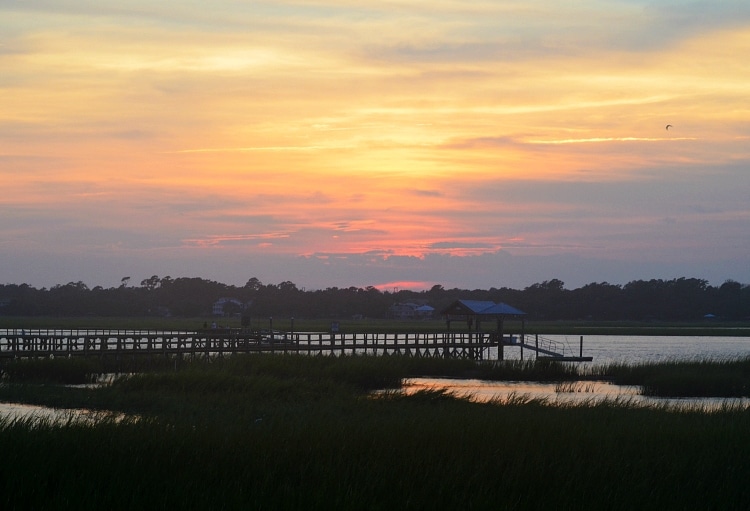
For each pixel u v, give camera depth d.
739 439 22.39
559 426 23.16
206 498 15.20
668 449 21.03
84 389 35.34
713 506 17.05
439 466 17.97
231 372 43.16
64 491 15.26
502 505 16.02
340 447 19.31
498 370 52.25
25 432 18.73
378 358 50.62
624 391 45.53
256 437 19.94
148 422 21.64
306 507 15.12
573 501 16.61
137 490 15.44
